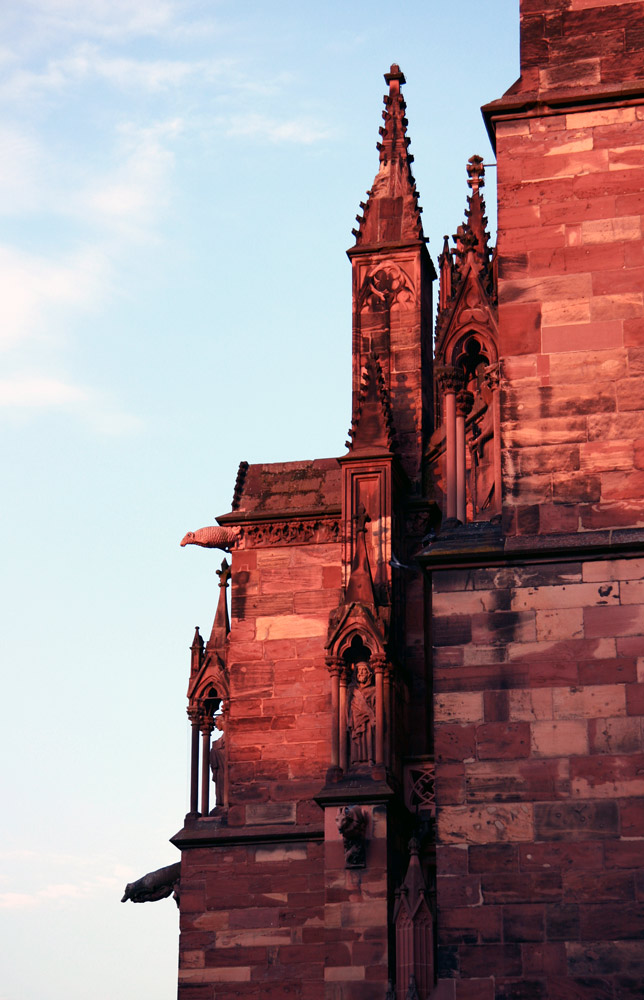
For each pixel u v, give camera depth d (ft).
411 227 167.84
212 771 171.12
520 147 113.19
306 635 168.14
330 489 172.55
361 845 143.33
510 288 110.52
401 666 152.46
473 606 105.19
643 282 109.19
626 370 107.86
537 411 108.17
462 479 124.26
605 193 111.34
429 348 168.35
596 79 113.39
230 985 159.33
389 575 153.58
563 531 105.70
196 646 175.42
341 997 139.95
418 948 139.95
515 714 102.83
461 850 101.04
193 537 173.06
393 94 175.01
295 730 165.27
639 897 98.22
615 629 103.09
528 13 115.65
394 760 148.25
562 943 98.37
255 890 161.89
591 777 100.89
